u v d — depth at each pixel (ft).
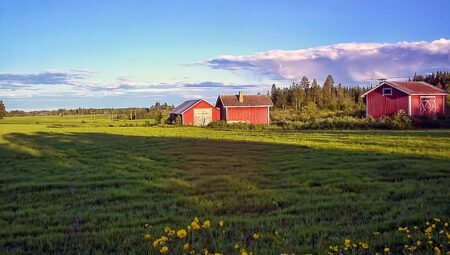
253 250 20.48
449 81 248.32
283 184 42.14
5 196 39.50
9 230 26.91
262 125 167.12
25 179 48.85
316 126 141.59
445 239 21.25
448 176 43.57
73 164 62.08
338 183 41.42
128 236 24.36
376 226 25.30
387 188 38.24
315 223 26.89
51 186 43.73
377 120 134.72
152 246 21.61
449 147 67.46
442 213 27.76
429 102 155.53
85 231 26.30
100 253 21.35
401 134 98.53
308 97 323.16
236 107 207.92
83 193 40.11
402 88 152.05
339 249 20.54
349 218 28.07
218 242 22.20
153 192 40.06
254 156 65.46
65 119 359.46
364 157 58.75
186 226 26.13
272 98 340.59
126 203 35.35
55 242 23.86
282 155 65.16
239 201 34.81
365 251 20.26
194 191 39.68
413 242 21.45
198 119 213.66
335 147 73.10
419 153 60.64
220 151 74.18
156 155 70.23
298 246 21.24
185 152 73.82
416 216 26.91
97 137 121.80
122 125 221.66
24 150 85.40
